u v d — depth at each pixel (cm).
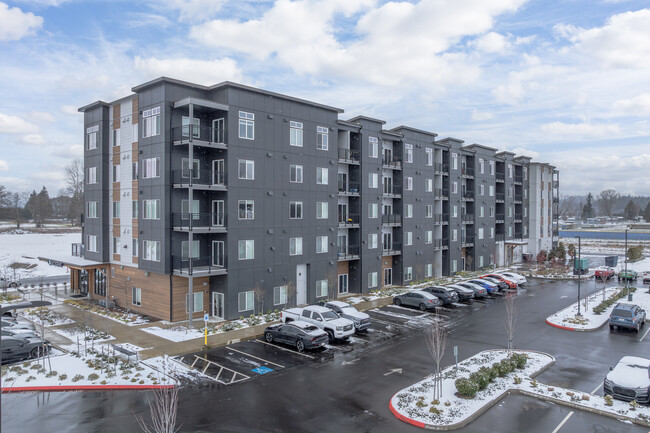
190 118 2650
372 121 3900
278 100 3133
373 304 3412
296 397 1650
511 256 6166
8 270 5253
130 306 3147
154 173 2850
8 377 1811
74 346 2259
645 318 2986
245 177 2923
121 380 1784
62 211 14038
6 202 13362
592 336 2559
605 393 1675
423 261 4509
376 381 1820
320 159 3438
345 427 1411
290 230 3206
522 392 1714
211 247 2967
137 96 3092
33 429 1381
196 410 1528
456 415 1480
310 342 2184
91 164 3538
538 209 6700
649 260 6894
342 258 3644
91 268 3422
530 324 2847
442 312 3200
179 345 2286
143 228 2959
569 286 4478
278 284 3128
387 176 4231
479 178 5438
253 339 2458
